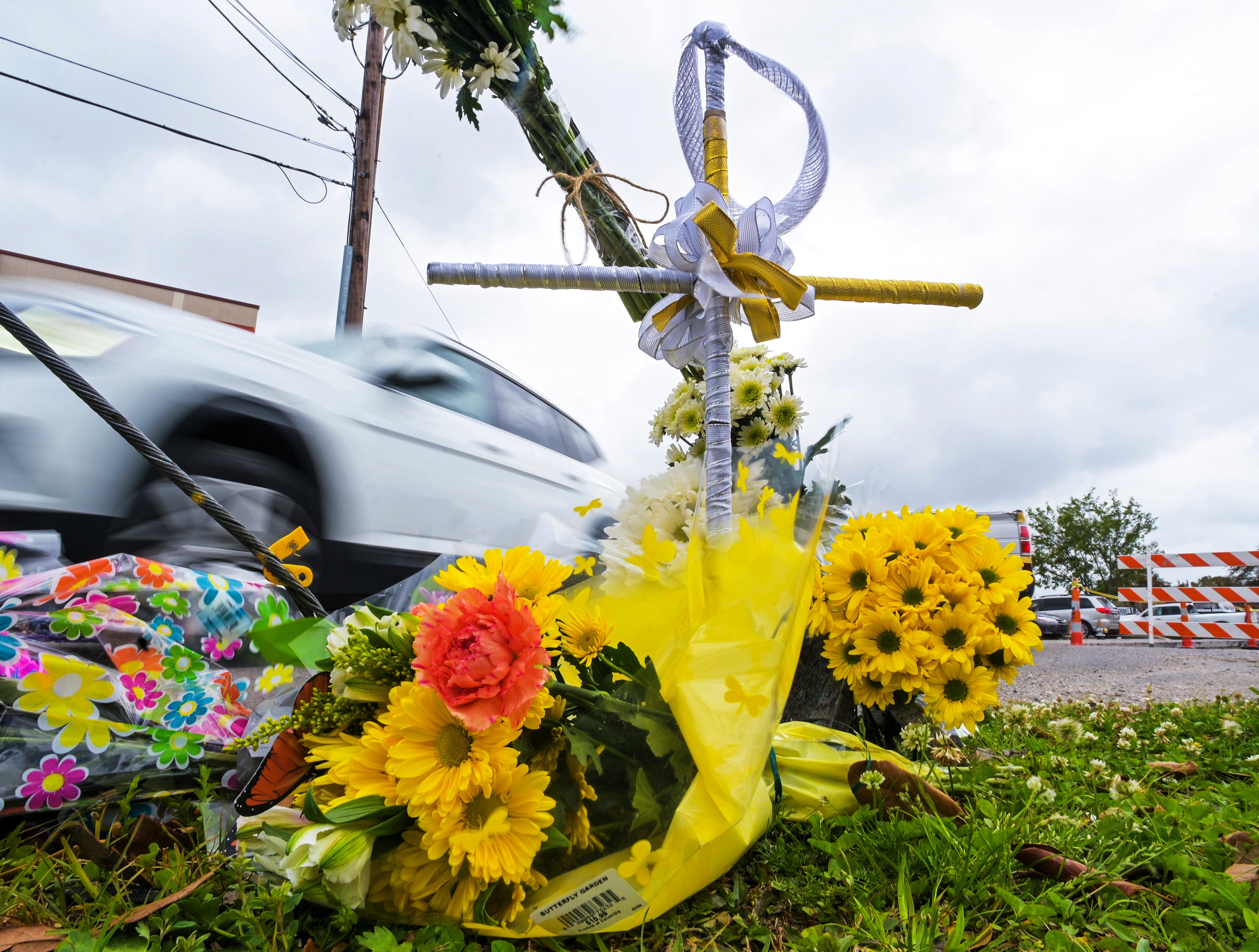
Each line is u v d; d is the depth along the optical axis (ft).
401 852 3.54
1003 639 5.48
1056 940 3.33
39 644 4.25
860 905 3.63
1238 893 3.57
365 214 32.35
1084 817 4.72
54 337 8.13
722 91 6.44
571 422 16.75
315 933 3.54
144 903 3.69
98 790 4.23
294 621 3.98
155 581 4.74
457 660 3.38
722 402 5.62
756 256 5.67
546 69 7.00
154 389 8.54
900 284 6.40
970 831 4.20
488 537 5.96
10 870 3.67
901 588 5.71
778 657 3.96
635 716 3.91
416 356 12.52
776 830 4.66
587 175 6.85
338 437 10.44
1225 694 13.12
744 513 4.83
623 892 3.54
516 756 3.46
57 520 7.54
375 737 3.52
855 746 5.68
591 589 5.20
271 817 4.17
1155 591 37.73
